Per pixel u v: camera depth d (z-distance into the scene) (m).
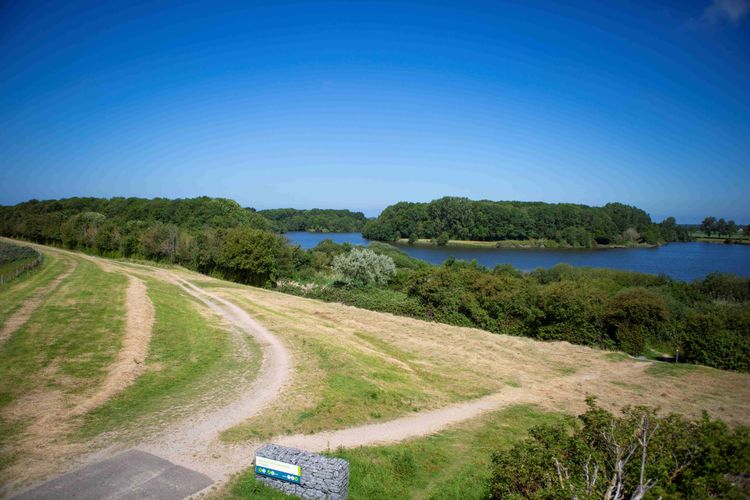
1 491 12.23
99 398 19.22
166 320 34.06
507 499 10.79
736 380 32.03
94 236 86.69
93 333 28.14
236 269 65.69
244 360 26.66
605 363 35.81
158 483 13.22
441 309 49.19
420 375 28.45
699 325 39.50
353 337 36.16
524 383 29.14
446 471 16.38
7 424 16.11
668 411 25.02
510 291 48.47
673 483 10.19
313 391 22.20
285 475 13.36
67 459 14.26
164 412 18.64
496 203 180.38
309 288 61.78
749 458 10.40
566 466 11.32
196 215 115.44
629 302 42.16
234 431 17.27
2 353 22.86
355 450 16.64
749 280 60.34
